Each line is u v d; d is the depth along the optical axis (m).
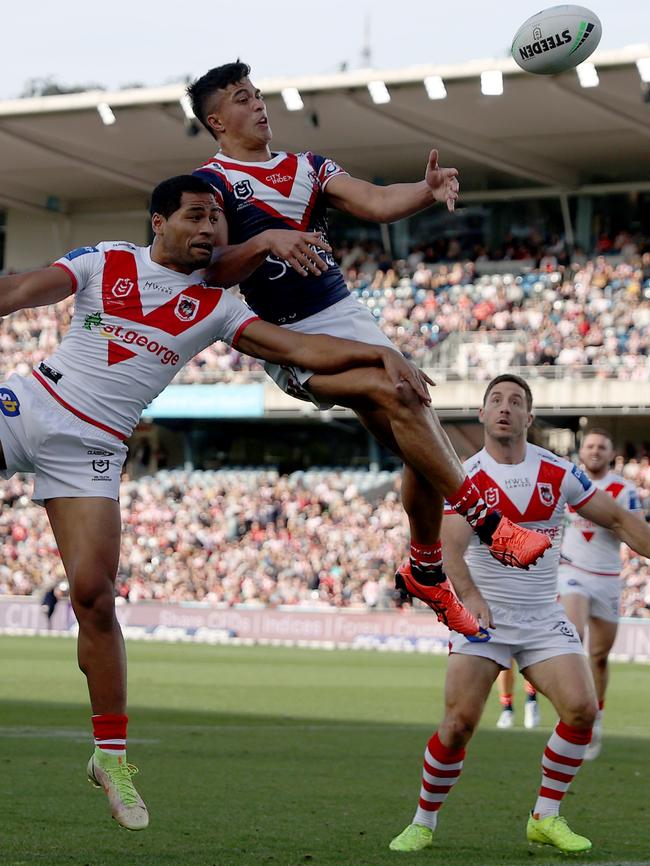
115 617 8.80
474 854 9.18
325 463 53.84
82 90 67.25
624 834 10.17
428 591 9.66
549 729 19.64
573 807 11.65
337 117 44.56
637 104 41.66
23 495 49.75
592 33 9.46
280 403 48.31
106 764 8.66
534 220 51.31
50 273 8.69
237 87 9.17
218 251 8.91
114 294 8.80
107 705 8.71
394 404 8.71
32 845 9.16
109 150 49.97
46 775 12.98
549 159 48.31
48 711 20.72
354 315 9.26
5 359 53.66
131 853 8.90
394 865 8.56
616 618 16.09
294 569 43.84
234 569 44.75
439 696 24.77
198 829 10.09
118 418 8.87
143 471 54.47
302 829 10.20
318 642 40.94
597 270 48.16
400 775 13.66
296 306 9.20
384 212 8.96
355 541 44.22
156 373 8.91
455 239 52.56
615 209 50.06
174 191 8.66
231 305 8.98
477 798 12.22
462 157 47.94
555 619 9.95
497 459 10.33
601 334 46.09
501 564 9.92
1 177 54.19
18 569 46.88
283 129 46.19
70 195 57.59
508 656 9.86
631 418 47.12
